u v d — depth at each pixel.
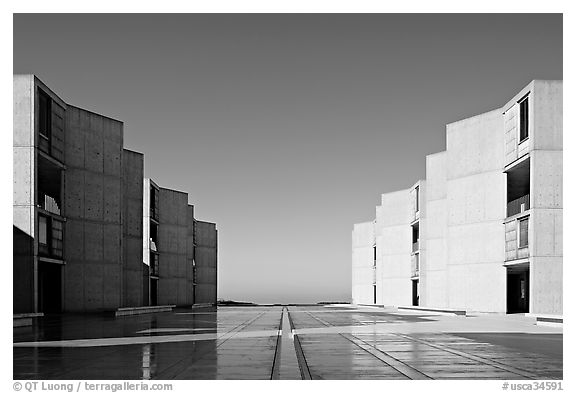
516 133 39.06
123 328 24.39
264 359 13.33
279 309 58.22
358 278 85.88
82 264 41.44
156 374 11.23
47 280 39.56
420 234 55.22
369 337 19.64
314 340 18.33
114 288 43.75
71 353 14.51
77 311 40.97
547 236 35.66
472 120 43.59
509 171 40.62
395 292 66.81
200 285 81.25
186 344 16.94
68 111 40.56
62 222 38.81
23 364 12.54
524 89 37.28
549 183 35.75
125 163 50.62
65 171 40.00
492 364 12.66
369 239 84.44
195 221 81.38
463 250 43.59
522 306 46.09
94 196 42.59
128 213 50.69
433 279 52.66
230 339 18.69
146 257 58.25
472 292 42.78
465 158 43.97
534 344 17.12
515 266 40.00
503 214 41.03
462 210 43.91
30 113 33.84
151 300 61.78
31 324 26.64
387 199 68.44
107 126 43.88
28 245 33.28
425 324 28.30
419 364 12.60
